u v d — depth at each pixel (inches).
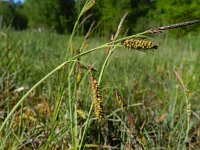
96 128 13.9
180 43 39.9
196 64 22.4
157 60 27.9
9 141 12.3
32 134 13.1
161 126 15.0
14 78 18.1
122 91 18.9
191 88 18.3
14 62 19.8
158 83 23.8
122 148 13.1
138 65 27.3
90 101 14.6
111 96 16.3
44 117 15.8
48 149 11.6
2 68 18.7
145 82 23.6
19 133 12.2
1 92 17.2
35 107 16.3
